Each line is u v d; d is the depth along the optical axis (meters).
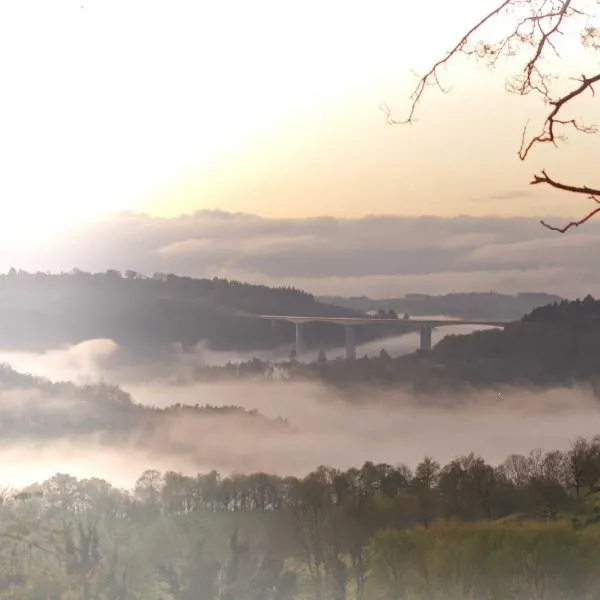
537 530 70.19
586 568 67.44
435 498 98.62
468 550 68.25
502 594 66.81
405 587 68.50
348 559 73.12
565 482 104.19
